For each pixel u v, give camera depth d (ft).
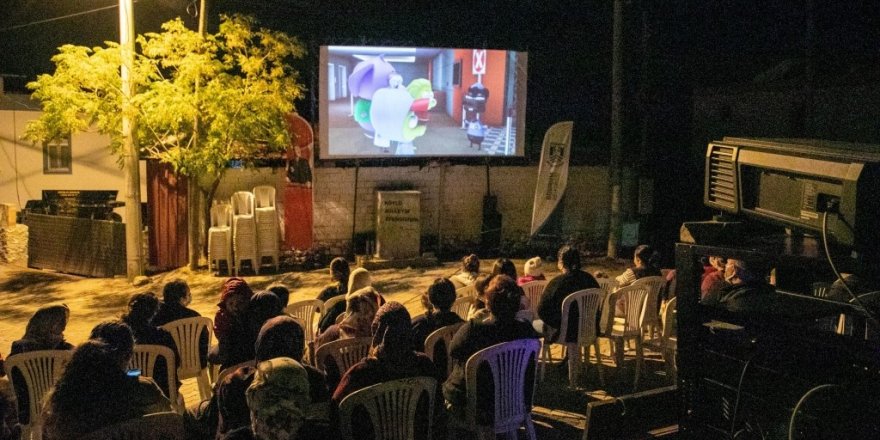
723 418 9.88
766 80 58.39
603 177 51.93
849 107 49.01
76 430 10.64
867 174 7.69
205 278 42.60
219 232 43.14
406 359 13.19
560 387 22.25
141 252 42.37
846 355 8.75
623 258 48.32
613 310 22.26
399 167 48.78
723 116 59.72
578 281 21.54
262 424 10.75
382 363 13.08
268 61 43.86
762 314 9.85
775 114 55.11
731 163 9.64
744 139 9.71
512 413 15.65
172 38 40.60
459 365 15.79
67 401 10.65
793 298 10.45
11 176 59.62
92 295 39.81
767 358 9.32
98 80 39.68
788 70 57.57
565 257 21.72
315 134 48.85
